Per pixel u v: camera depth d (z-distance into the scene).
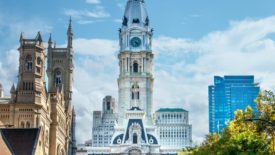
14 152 134.50
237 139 96.88
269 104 101.25
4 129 139.88
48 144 191.50
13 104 175.12
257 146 95.56
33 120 174.62
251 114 107.94
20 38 181.00
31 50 179.75
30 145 136.88
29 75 177.88
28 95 176.25
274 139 96.31
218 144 104.62
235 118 110.00
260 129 98.81
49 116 194.38
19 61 180.25
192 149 144.25
